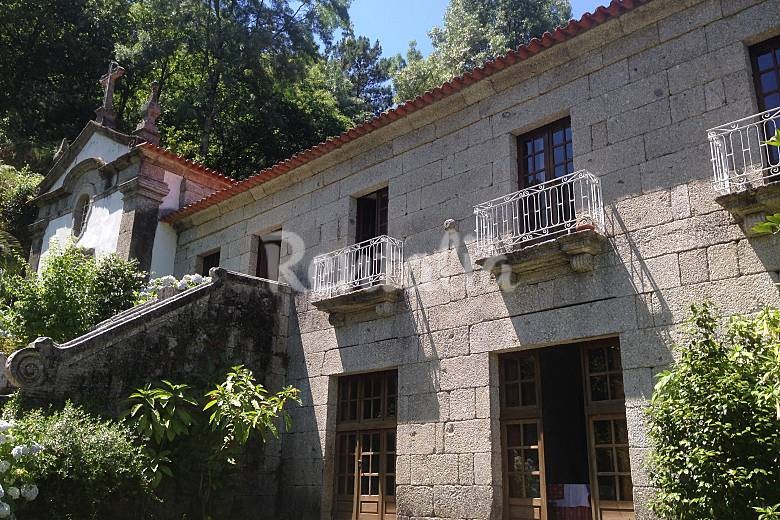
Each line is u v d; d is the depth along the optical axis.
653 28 8.04
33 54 25.16
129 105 27.25
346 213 11.34
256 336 11.08
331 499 10.16
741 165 6.98
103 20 26.02
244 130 27.88
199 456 9.13
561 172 8.74
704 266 6.95
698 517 5.49
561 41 8.66
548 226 8.09
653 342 7.10
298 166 12.24
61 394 8.54
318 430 10.50
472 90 9.68
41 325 11.89
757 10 7.24
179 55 26.70
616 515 7.20
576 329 7.75
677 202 7.32
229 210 14.12
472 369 8.70
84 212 17.41
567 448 8.51
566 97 8.70
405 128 10.64
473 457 8.37
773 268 6.47
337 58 40.44
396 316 9.88
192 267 14.82
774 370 5.20
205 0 25.80
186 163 16.17
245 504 10.15
